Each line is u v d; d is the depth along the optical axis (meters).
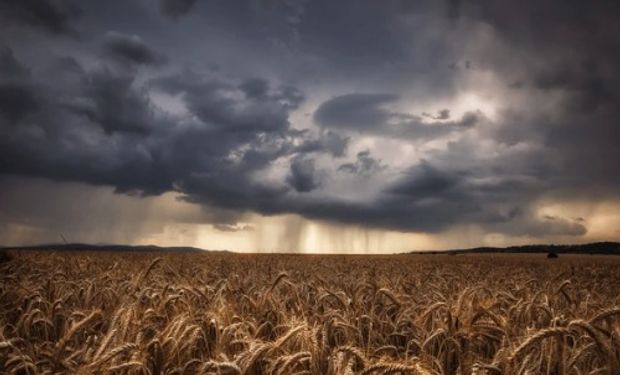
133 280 10.64
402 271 21.38
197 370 4.59
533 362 4.65
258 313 7.27
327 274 17.55
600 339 4.14
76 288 9.44
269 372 4.28
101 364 4.27
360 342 5.73
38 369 4.60
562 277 19.02
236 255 37.03
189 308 7.00
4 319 6.90
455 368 5.47
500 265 31.81
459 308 6.34
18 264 18.55
